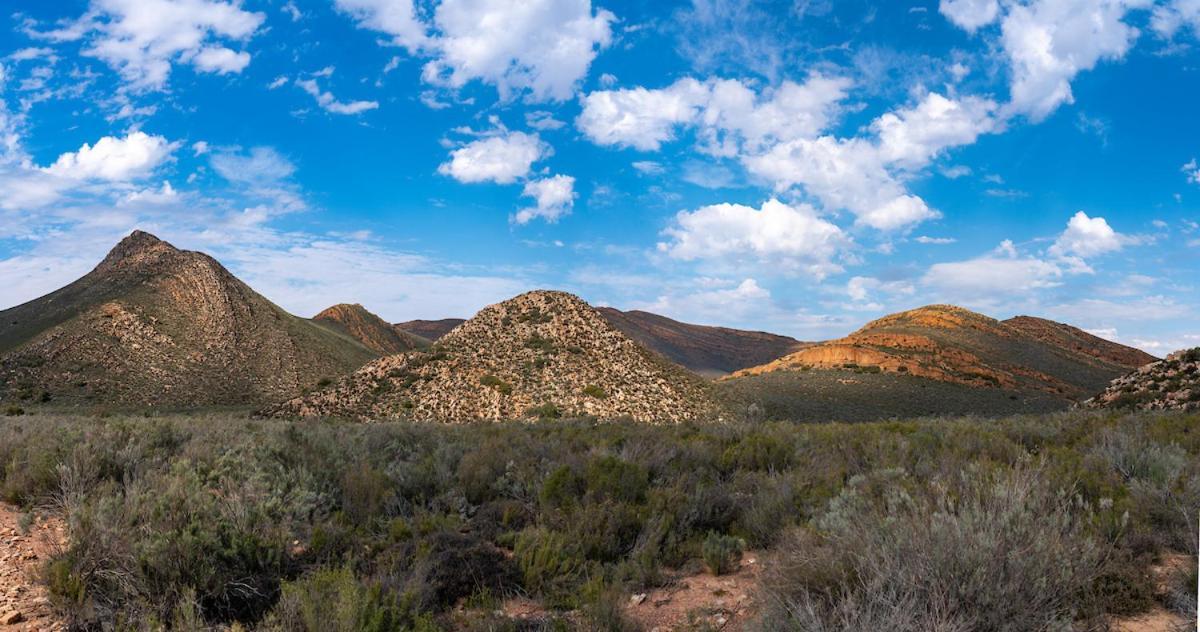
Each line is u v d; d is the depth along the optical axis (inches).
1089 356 6077.8
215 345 5083.7
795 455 513.7
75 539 246.8
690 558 314.7
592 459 445.4
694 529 356.2
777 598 205.5
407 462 470.3
